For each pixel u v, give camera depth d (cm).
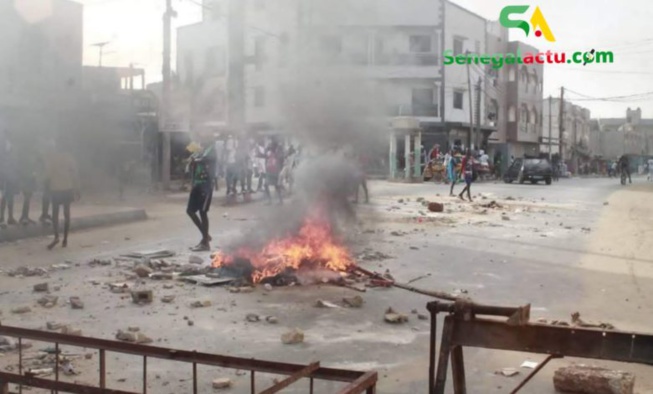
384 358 500
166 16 2017
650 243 1151
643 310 658
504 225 1411
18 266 873
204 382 443
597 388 422
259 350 516
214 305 665
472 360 498
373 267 886
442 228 1340
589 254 1027
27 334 328
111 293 715
